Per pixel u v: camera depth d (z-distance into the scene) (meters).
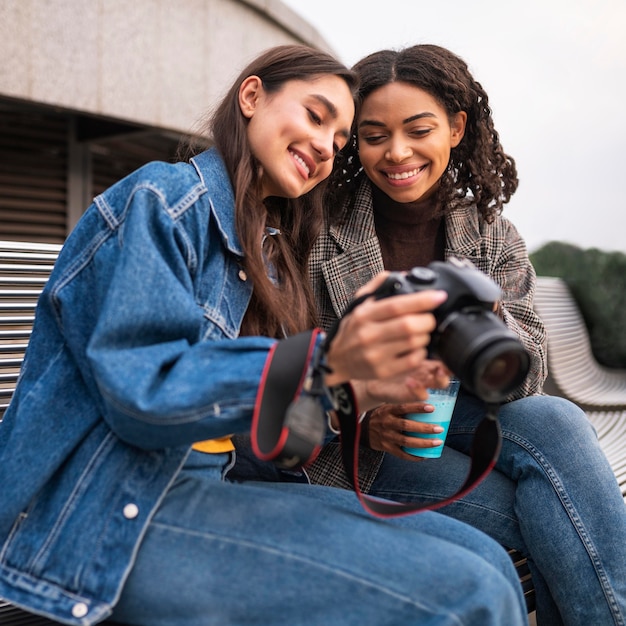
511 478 1.75
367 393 1.32
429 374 1.25
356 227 1.95
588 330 4.82
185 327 1.16
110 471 1.17
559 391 3.46
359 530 1.17
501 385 1.09
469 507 1.73
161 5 4.23
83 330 1.22
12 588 1.13
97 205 1.28
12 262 1.82
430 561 1.13
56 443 1.18
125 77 4.04
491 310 1.11
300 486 1.50
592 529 1.56
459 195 2.00
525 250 2.08
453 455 1.88
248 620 1.13
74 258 1.27
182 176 1.33
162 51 4.27
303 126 1.45
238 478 1.63
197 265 1.30
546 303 3.86
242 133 1.46
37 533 1.16
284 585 1.12
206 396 1.07
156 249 1.18
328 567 1.12
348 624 1.11
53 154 4.61
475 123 2.00
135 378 1.07
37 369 1.29
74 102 3.77
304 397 1.07
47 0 3.60
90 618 1.07
